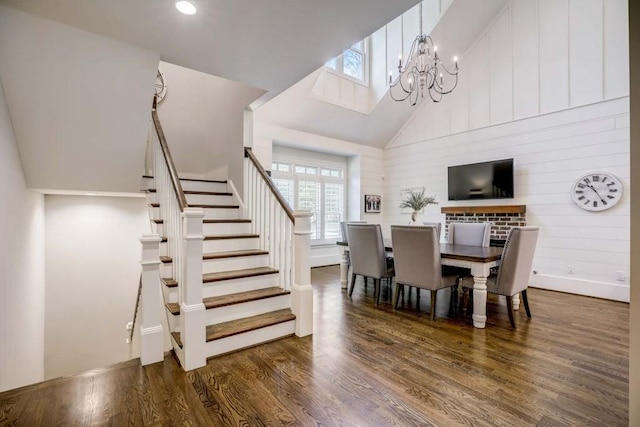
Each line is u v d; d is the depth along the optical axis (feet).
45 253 12.14
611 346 8.17
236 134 12.81
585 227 13.65
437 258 10.12
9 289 7.56
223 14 6.51
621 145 12.75
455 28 16.65
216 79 14.37
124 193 11.31
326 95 17.88
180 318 7.57
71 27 6.82
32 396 5.99
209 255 9.73
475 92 17.71
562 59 14.46
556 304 12.16
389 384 6.40
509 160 15.87
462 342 8.45
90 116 8.27
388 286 14.03
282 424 5.22
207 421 5.30
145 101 8.64
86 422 5.28
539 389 6.20
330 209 21.67
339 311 11.15
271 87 10.35
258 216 11.55
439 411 5.53
